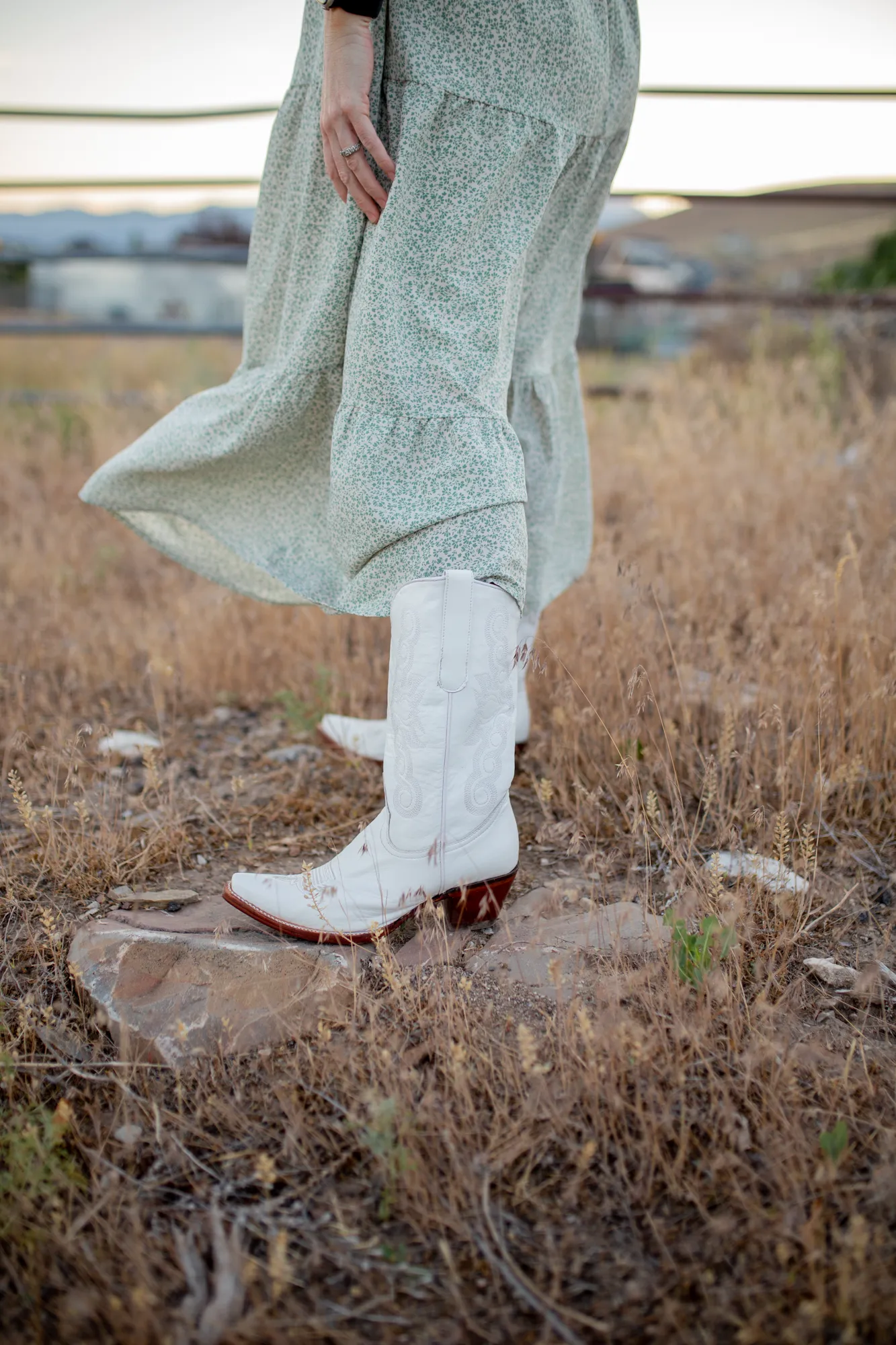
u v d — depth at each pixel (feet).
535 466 6.40
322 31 5.38
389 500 5.08
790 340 19.52
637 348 25.73
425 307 5.07
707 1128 4.44
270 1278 3.87
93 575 12.35
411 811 5.27
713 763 6.98
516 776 7.75
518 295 5.43
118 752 8.39
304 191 5.47
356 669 9.37
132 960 5.42
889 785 7.18
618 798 7.27
